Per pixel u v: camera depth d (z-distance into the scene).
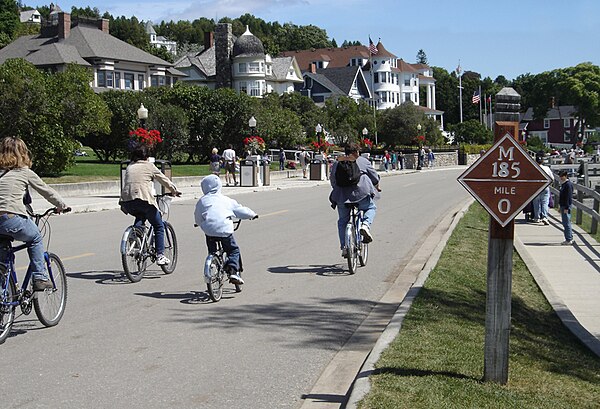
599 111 116.62
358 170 11.81
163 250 11.24
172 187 11.29
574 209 27.66
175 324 8.46
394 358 6.57
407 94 127.94
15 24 109.69
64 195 28.38
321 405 5.88
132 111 50.84
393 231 18.28
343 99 93.06
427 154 77.25
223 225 9.62
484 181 5.71
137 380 6.42
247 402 5.93
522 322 9.43
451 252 14.07
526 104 136.38
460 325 8.27
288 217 21.48
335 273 12.10
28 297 7.82
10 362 6.91
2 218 7.43
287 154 65.62
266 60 103.88
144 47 142.88
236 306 9.48
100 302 9.57
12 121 32.16
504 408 5.34
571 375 6.81
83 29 79.50
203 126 56.28
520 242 18.30
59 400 5.87
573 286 13.09
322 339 7.96
